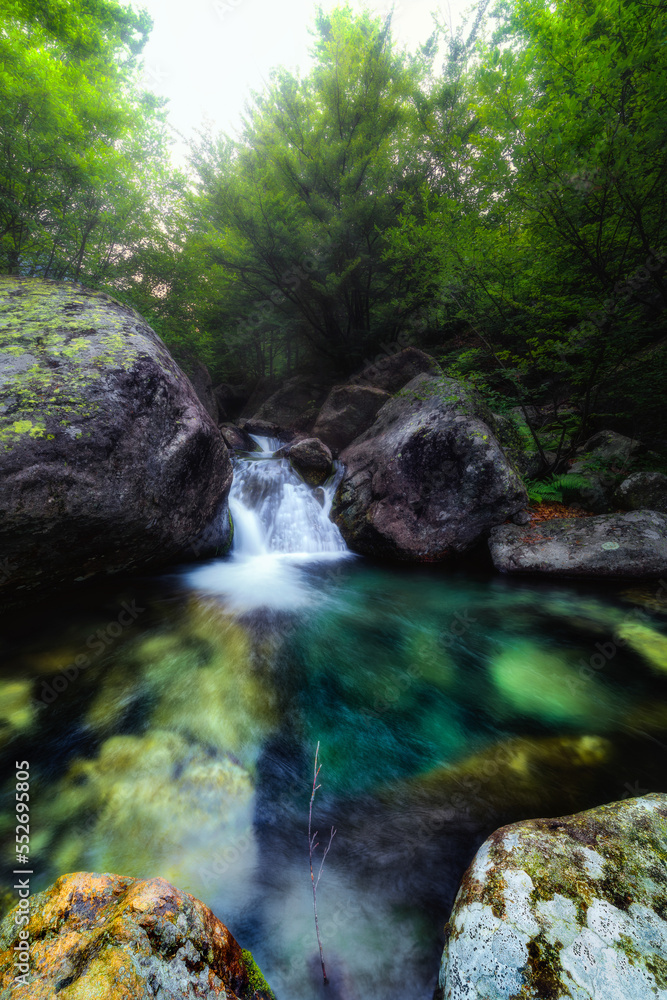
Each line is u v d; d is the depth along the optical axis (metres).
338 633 4.35
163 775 2.53
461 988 1.38
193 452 4.95
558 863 1.65
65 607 4.36
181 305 9.07
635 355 6.28
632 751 2.77
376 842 2.18
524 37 5.44
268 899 1.91
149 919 1.32
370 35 9.52
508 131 4.79
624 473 6.89
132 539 4.54
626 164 4.57
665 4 4.11
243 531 6.89
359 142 9.92
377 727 3.04
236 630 4.27
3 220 6.12
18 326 4.33
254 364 19.36
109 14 9.28
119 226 7.00
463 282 6.99
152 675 3.48
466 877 1.72
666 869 1.63
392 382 11.46
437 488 6.29
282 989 1.59
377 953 1.71
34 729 2.83
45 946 1.32
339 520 7.29
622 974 1.31
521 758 2.72
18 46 5.34
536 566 5.49
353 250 11.33
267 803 2.41
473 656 3.96
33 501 3.57
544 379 8.77
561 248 5.77
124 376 4.26
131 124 6.79
